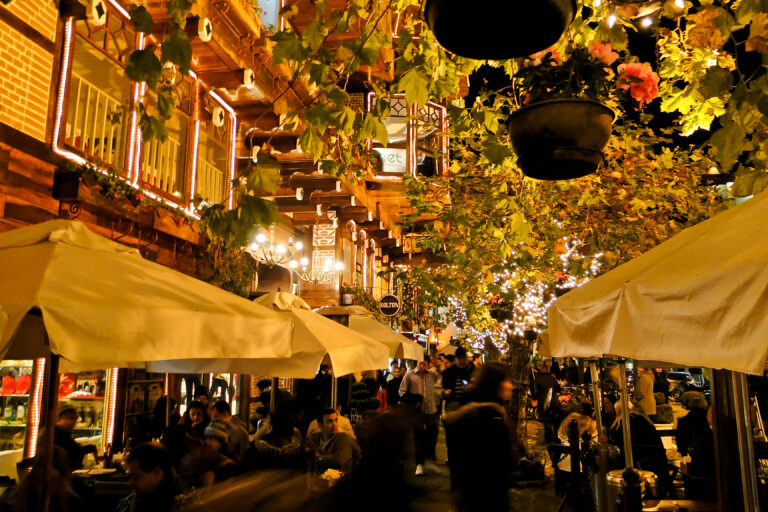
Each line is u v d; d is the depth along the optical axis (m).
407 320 25.86
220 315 3.92
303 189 15.91
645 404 11.98
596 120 2.89
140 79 3.19
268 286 12.77
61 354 3.11
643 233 10.36
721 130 3.24
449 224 10.00
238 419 8.66
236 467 5.70
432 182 11.30
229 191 11.54
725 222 3.13
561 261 10.48
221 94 11.41
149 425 9.44
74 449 6.88
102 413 8.91
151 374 10.12
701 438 6.98
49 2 7.51
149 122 3.38
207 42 9.25
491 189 9.47
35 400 7.51
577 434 7.75
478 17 2.10
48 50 7.50
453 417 5.29
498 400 5.40
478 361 17.95
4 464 7.14
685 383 30.44
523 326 13.45
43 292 3.25
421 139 16.66
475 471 5.06
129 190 8.38
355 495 4.04
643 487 5.90
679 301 2.61
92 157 8.05
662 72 4.89
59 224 4.09
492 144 4.14
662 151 9.64
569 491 8.10
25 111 7.10
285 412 6.25
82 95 10.08
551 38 2.18
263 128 12.29
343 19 3.99
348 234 20.08
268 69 11.19
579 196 9.13
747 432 3.96
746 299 2.25
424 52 4.06
